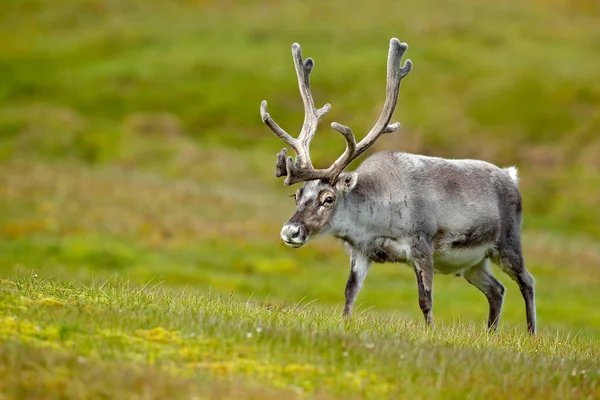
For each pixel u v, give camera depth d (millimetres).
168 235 97688
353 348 24047
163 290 35156
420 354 23953
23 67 197125
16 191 108750
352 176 34000
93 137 157750
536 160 160500
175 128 168125
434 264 37969
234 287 79375
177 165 145125
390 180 35500
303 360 23172
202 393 19875
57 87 187875
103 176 126375
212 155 150625
